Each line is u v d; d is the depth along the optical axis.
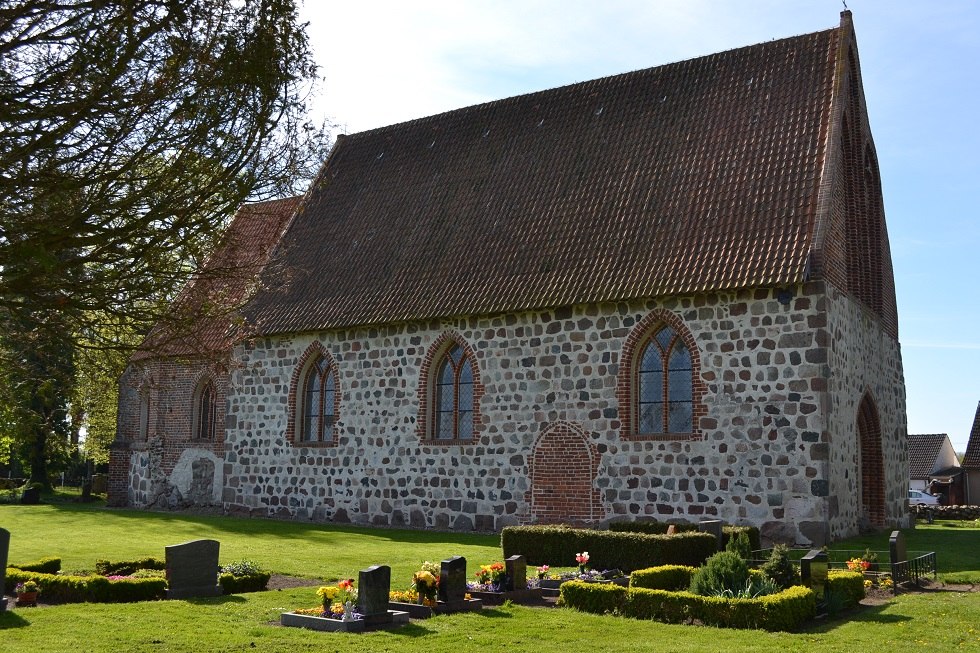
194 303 10.85
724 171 26.09
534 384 26.38
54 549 22.14
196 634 12.26
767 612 12.93
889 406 29.34
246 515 31.58
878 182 30.33
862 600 15.52
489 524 26.72
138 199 9.68
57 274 9.55
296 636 12.20
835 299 23.98
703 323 24.06
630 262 25.30
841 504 23.38
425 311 27.62
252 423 31.88
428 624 13.19
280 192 10.91
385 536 25.62
